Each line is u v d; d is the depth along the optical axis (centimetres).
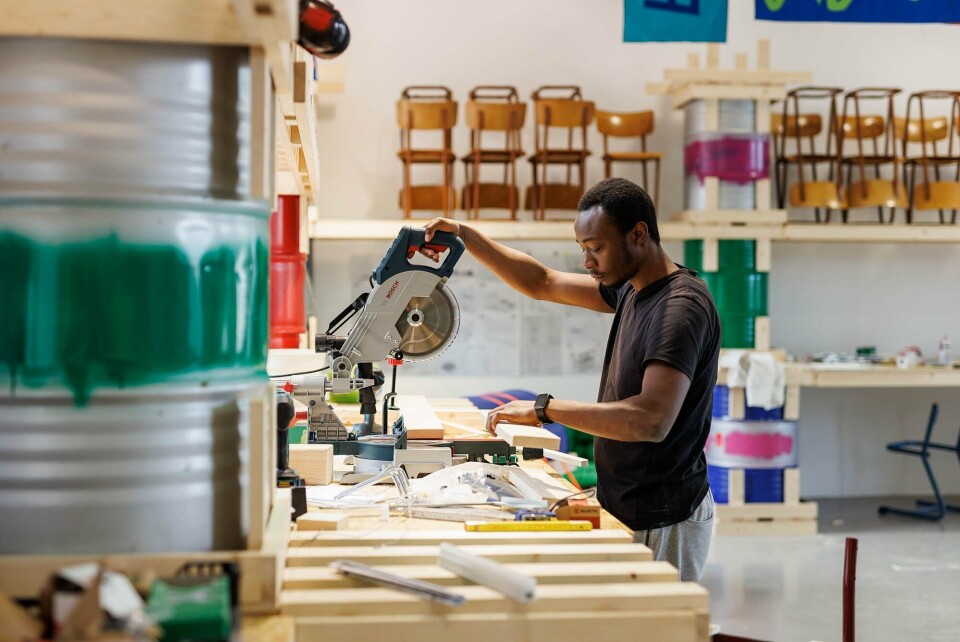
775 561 549
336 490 226
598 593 148
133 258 141
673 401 216
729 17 713
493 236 614
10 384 139
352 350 255
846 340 727
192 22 138
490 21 693
